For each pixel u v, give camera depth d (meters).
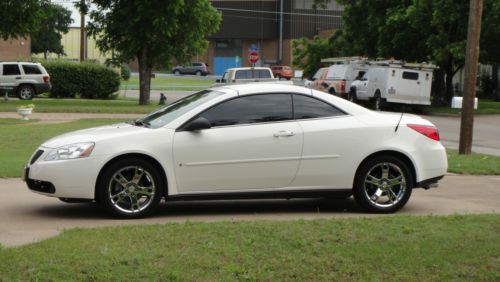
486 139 22.25
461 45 32.56
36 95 37.91
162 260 5.41
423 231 6.53
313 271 5.25
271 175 8.09
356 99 37.66
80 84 41.94
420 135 8.55
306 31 87.12
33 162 7.83
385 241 6.10
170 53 34.34
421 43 36.66
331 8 86.38
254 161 8.02
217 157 7.92
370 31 40.41
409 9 34.53
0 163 12.36
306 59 56.91
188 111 8.05
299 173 8.17
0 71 35.44
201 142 7.88
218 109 8.07
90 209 8.44
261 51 90.31
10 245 6.21
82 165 7.59
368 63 38.34
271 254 5.62
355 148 8.29
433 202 9.33
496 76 48.16
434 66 34.47
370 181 8.38
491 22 32.56
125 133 7.83
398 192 8.47
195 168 7.89
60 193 7.59
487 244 6.04
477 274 5.26
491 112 34.94
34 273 5.09
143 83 34.53
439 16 32.88
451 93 39.25
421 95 34.47
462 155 15.55
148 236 6.21
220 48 91.81
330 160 8.24
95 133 7.98
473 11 15.67
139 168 7.76
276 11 88.81
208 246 5.81
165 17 31.78
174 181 7.86
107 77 42.41
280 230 6.43
